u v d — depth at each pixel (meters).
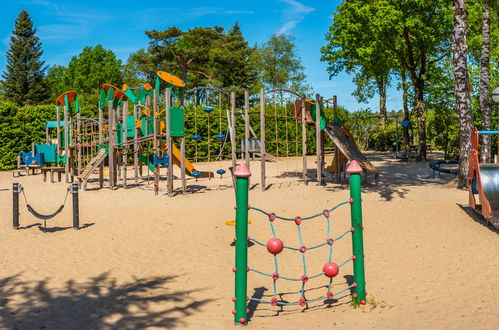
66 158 19.94
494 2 18.44
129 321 5.07
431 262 7.26
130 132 18.69
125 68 67.38
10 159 27.17
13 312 5.29
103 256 7.94
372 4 24.14
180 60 54.25
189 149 31.84
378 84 47.34
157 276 6.85
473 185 10.62
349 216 11.02
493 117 29.33
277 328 4.92
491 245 8.02
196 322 5.07
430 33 25.53
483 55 17.86
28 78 64.25
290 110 36.72
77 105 20.45
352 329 4.79
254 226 10.36
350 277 6.82
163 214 11.97
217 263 7.57
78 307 5.49
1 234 9.49
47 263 7.44
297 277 6.93
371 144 46.66
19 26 64.62
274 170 24.05
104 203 13.92
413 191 14.34
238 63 58.66
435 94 31.08
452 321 4.80
